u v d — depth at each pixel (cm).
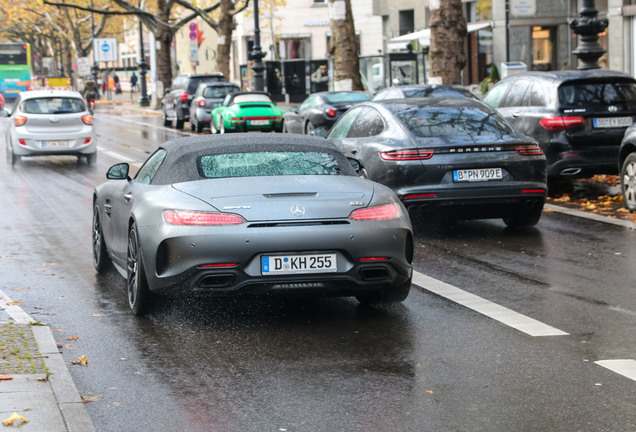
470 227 1427
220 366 725
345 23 3569
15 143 2655
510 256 1180
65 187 2095
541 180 1320
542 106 1708
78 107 2712
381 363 725
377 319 868
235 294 812
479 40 5619
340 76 3591
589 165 1670
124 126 4662
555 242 1274
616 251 1194
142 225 850
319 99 3080
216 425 595
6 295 992
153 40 6575
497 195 1293
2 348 738
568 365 712
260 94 3672
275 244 803
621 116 1680
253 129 3591
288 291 815
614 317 860
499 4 5400
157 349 776
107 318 888
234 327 847
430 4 3041
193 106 4088
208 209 814
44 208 1739
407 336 805
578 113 1667
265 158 900
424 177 1284
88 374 707
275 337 810
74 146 2677
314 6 8288
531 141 1327
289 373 703
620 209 1540
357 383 676
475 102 1425
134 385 679
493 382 673
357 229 820
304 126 3116
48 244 1342
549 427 581
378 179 1319
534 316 869
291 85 6331
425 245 1275
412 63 5066
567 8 5353
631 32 4134
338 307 921
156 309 877
